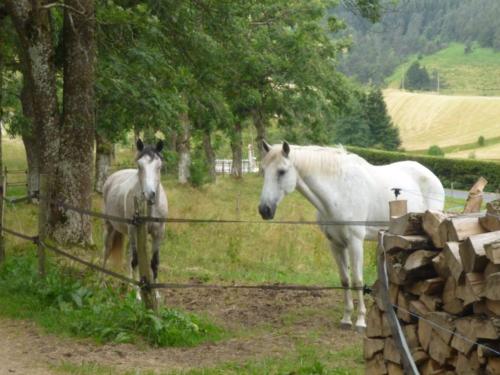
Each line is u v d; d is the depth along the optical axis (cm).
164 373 712
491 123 12025
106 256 1130
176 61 1753
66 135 1374
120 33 1658
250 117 3866
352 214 923
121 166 3741
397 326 481
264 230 1797
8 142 5378
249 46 2112
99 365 734
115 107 1770
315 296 1205
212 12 1702
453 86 19088
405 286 524
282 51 3145
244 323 984
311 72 3347
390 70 19850
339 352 815
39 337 851
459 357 475
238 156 4116
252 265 1509
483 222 474
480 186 779
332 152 938
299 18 2972
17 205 2152
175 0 1622
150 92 1695
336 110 3781
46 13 1366
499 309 436
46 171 1380
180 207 2147
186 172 3409
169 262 1469
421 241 504
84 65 1375
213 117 2055
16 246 1353
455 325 474
